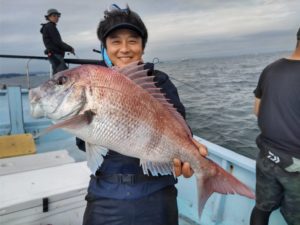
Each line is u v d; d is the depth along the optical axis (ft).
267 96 8.59
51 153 10.30
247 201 10.12
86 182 7.72
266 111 8.51
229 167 10.74
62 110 4.76
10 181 7.76
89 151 5.15
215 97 43.09
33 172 8.35
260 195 8.78
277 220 9.89
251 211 9.91
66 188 7.36
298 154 7.98
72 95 4.72
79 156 14.44
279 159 8.17
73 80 4.74
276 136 8.22
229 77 62.64
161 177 5.89
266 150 8.51
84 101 4.70
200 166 5.43
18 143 12.61
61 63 20.79
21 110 16.20
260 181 8.77
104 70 4.90
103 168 5.86
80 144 6.50
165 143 5.19
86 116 4.62
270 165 8.39
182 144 5.32
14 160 9.58
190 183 11.66
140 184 5.68
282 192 8.52
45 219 7.09
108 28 5.94
